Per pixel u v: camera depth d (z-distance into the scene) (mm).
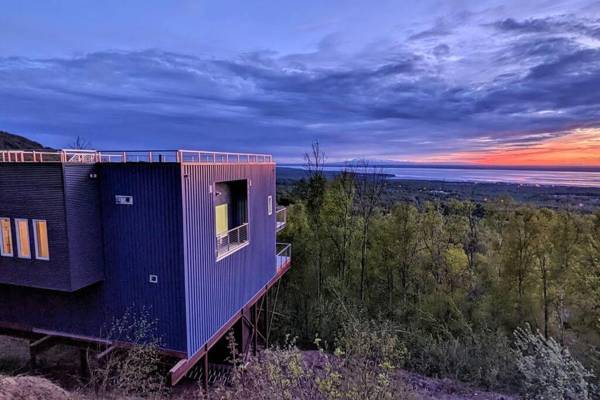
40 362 12508
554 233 17359
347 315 16672
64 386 10727
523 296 17391
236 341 13297
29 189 9156
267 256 15648
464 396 12508
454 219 21781
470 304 18062
